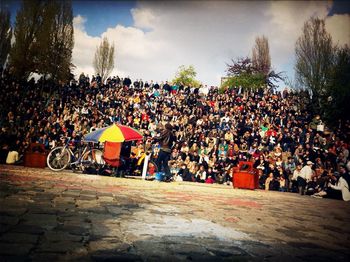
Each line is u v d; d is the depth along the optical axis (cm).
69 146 1077
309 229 417
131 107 2236
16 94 2083
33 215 327
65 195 490
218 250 266
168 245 265
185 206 505
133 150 1250
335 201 997
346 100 2209
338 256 290
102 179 852
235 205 594
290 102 2592
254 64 3600
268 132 1797
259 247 290
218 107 2380
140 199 534
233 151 1558
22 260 198
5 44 2744
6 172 786
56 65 2588
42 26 2541
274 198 845
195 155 1496
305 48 2619
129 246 251
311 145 1628
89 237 266
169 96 2661
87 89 2572
